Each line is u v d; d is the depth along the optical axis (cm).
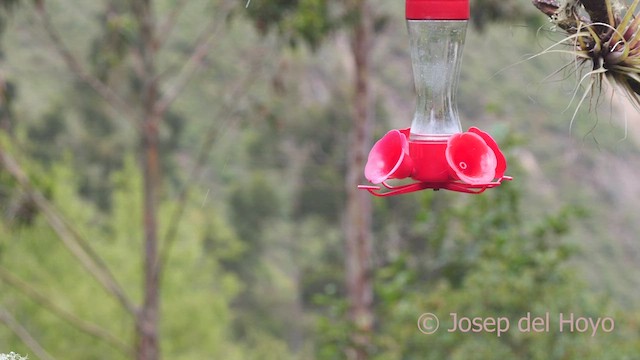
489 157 763
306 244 7906
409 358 2447
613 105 805
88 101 7556
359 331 2589
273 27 3409
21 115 6244
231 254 8156
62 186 6669
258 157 7100
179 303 7225
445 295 2441
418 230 2589
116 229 7175
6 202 3419
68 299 6619
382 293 2494
